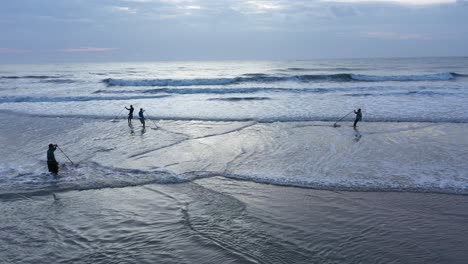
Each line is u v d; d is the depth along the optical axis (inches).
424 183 404.2
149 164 486.9
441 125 726.5
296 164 481.4
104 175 440.5
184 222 319.3
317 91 1298.0
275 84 1560.0
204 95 1251.2
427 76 1695.4
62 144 609.0
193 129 730.2
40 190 395.2
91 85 1633.9
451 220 318.0
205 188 399.9
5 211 344.8
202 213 337.1
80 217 332.2
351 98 1124.5
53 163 438.6
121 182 416.8
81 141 631.2
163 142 616.4
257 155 526.9
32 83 1779.0
